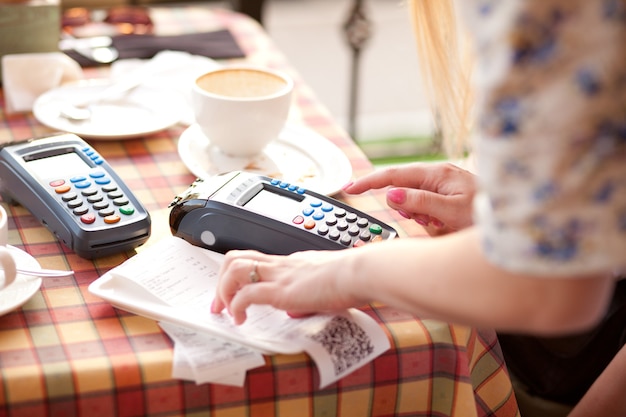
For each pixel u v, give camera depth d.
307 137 1.08
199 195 0.80
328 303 0.65
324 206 0.82
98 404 0.65
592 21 0.47
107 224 0.79
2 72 1.17
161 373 0.65
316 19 3.27
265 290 0.67
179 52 1.30
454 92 1.05
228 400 0.67
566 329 0.53
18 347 0.67
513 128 0.49
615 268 0.50
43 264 0.79
